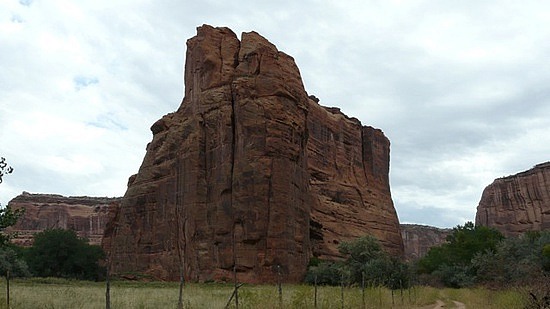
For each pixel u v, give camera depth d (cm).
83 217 16988
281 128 7081
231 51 7888
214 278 6531
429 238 19962
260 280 6425
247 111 7069
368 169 12012
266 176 6781
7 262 5275
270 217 6675
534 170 17050
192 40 8438
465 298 3559
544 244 5062
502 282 4034
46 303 2086
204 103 7556
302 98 7731
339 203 10300
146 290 3856
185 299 2612
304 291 2220
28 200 17188
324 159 10481
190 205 7144
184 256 7088
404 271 5256
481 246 7425
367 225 10631
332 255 8825
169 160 7900
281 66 7600
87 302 2227
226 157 7050
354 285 4097
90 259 6988
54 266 6719
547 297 1903
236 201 6775
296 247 6919
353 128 11881
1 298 1972
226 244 6675
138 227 8112
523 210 16812
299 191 7244
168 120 8862
